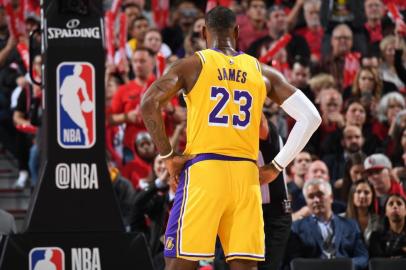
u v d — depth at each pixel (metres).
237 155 11.12
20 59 25.73
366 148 24.20
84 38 12.80
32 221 12.42
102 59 12.80
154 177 20.45
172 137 21.94
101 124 12.73
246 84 11.28
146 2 31.95
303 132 11.54
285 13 29.34
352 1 29.27
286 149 11.66
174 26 29.52
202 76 11.12
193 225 10.94
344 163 23.44
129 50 27.69
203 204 10.93
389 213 19.25
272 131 14.02
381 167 21.53
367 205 19.97
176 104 23.78
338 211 21.05
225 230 11.16
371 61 26.83
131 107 23.89
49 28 12.74
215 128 11.09
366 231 19.62
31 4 28.22
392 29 29.69
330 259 16.55
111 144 23.75
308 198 19.14
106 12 26.94
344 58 27.42
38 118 19.48
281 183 14.30
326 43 28.56
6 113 25.11
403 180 22.50
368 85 25.53
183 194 11.10
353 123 24.30
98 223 12.60
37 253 12.38
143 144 23.14
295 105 11.52
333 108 24.23
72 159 12.63
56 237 12.45
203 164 11.02
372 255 19.16
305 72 25.77
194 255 10.92
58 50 12.70
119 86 25.19
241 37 28.98
